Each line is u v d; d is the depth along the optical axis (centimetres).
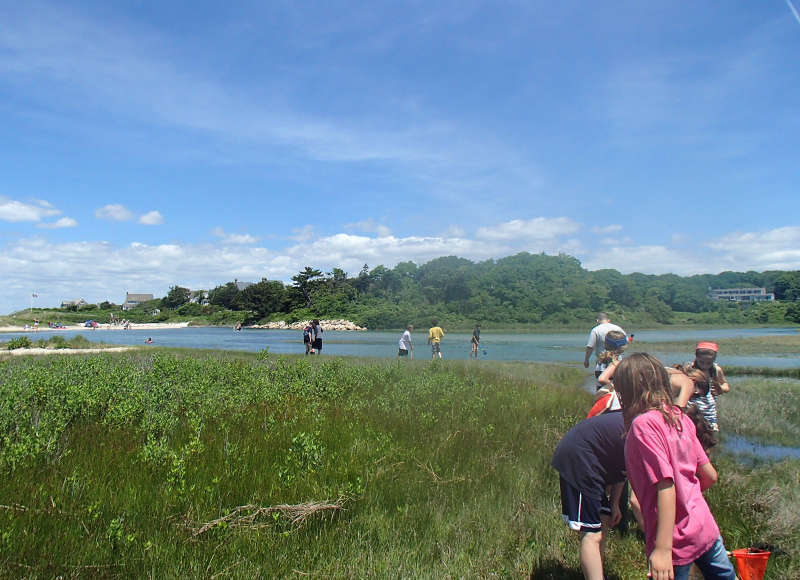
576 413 1076
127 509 485
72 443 685
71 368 1345
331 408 1004
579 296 10706
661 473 320
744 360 2942
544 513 562
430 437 816
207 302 16525
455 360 2214
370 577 417
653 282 12644
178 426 805
